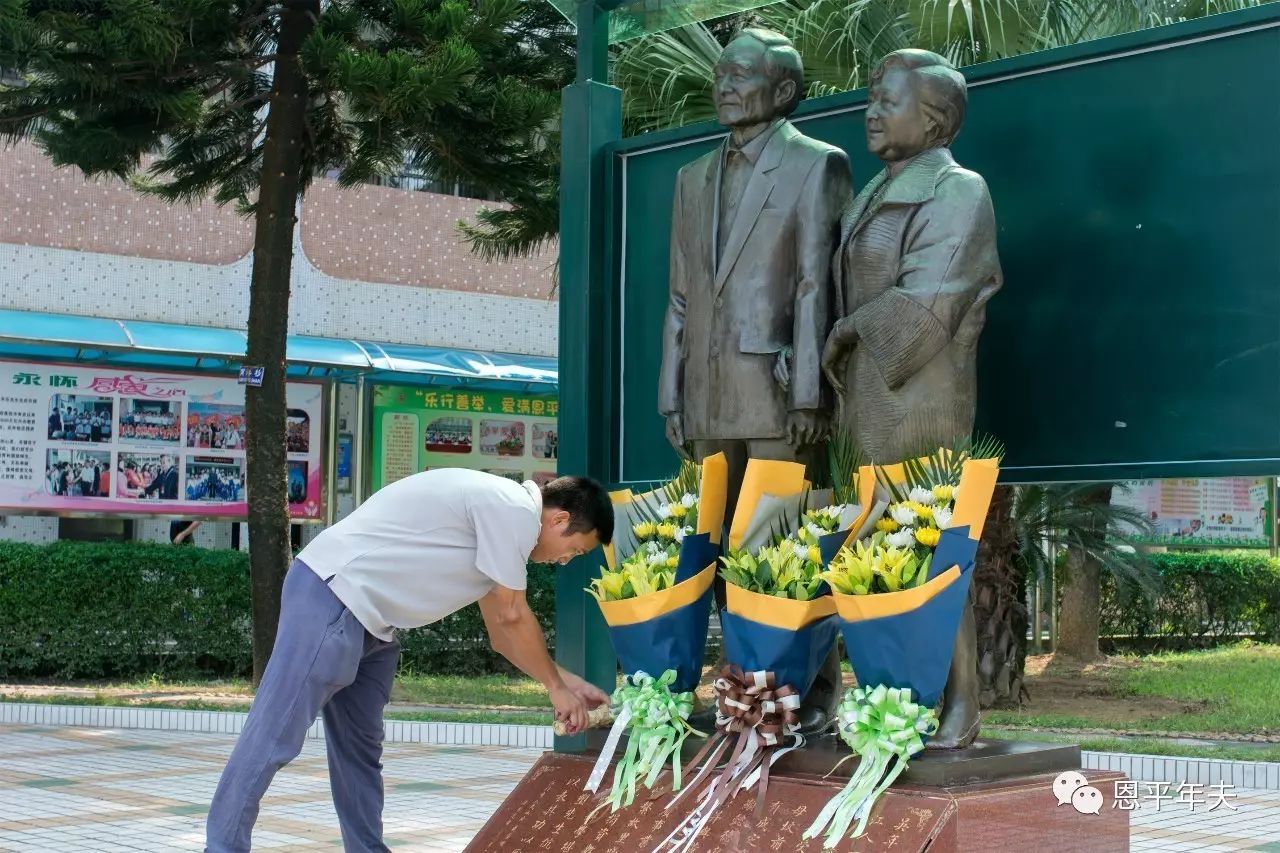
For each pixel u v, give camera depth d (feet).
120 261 48.55
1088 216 13.33
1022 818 10.77
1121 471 12.96
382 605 13.14
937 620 10.98
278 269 35.60
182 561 40.11
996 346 13.82
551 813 12.44
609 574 12.77
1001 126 13.91
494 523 13.00
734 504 14.08
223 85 36.37
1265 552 56.24
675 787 11.82
